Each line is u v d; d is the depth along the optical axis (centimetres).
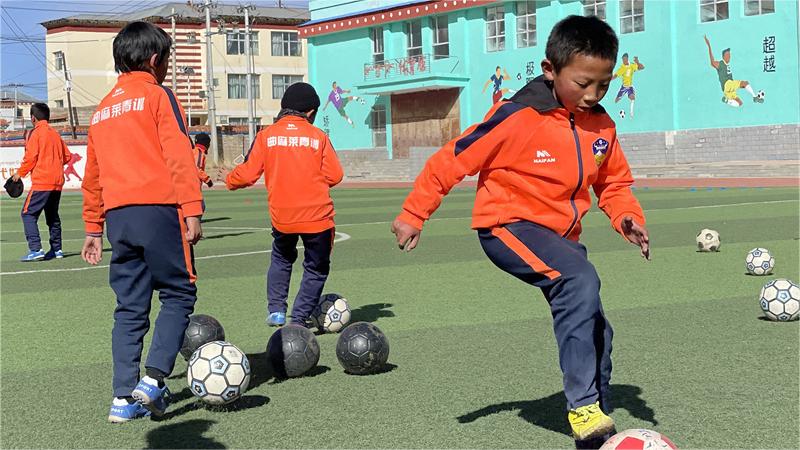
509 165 378
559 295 364
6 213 2638
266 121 6669
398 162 4481
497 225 383
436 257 1139
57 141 1255
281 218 644
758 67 3381
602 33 353
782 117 3328
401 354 563
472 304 762
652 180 3269
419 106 4550
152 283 450
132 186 434
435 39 4469
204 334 550
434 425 408
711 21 3509
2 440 402
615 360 528
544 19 4012
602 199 407
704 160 3556
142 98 441
